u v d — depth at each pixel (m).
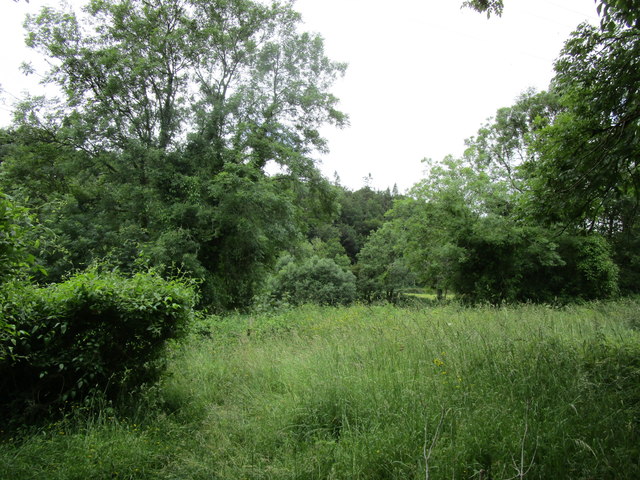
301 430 3.79
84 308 4.51
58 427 3.96
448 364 4.60
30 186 17.53
